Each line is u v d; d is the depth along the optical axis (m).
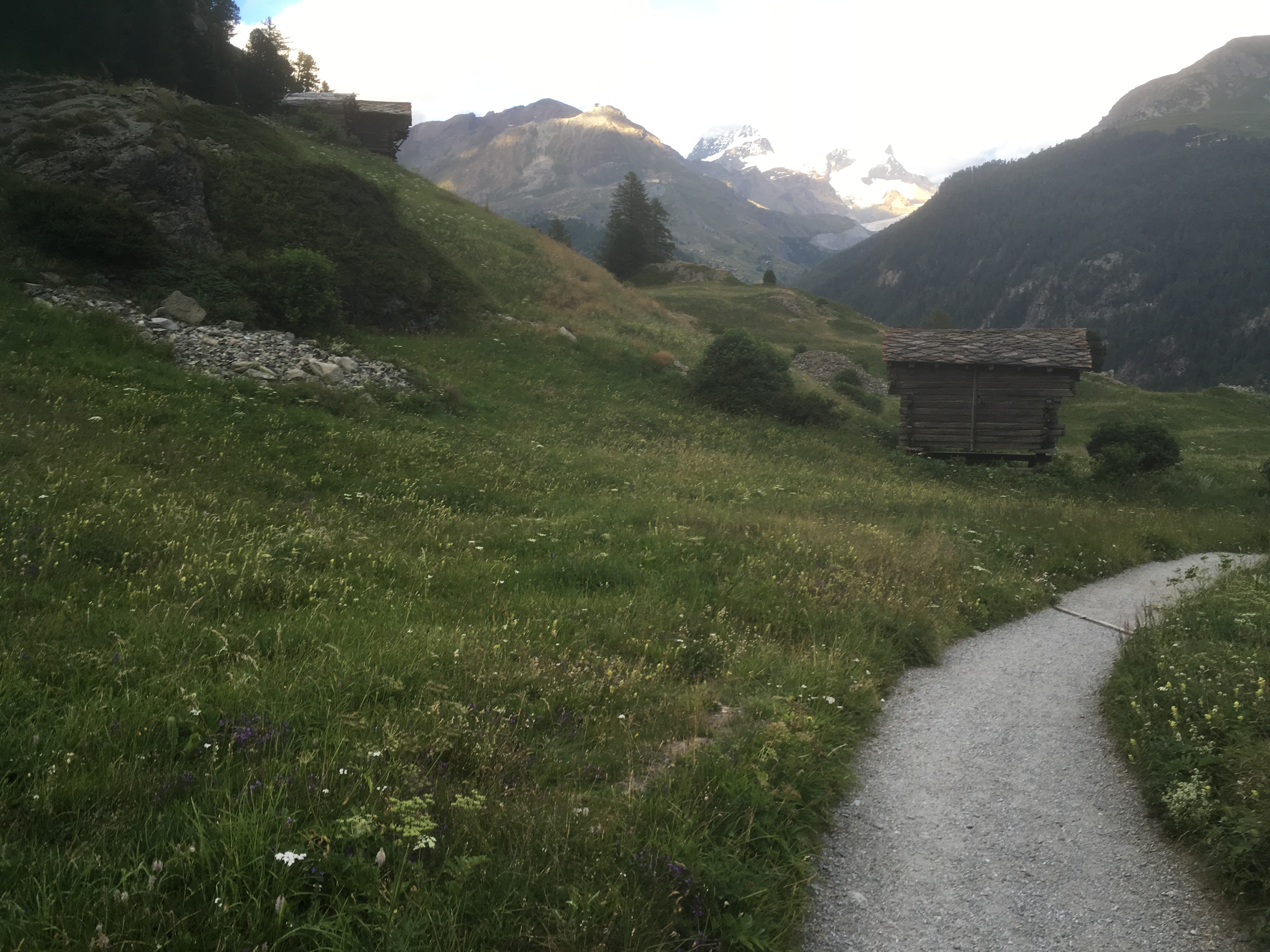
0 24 35.62
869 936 3.79
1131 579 13.20
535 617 7.82
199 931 2.96
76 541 7.88
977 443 32.53
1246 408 59.47
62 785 3.69
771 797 4.63
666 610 8.48
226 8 61.47
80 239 20.89
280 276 23.94
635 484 18.05
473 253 38.25
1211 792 4.67
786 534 12.45
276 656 5.94
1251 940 3.66
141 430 13.66
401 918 3.16
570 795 4.45
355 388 20.39
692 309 80.12
